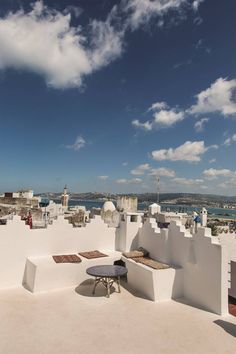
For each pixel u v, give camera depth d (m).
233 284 11.29
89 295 10.67
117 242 14.42
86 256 12.48
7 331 7.77
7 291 10.81
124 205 28.53
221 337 7.75
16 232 11.56
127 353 6.86
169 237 11.95
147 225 13.46
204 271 9.98
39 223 17.62
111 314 9.09
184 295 10.87
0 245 11.17
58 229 12.70
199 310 9.63
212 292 9.57
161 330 8.09
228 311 9.50
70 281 11.47
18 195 38.00
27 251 11.85
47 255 12.36
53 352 6.81
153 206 28.33
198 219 18.69
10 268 11.38
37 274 10.69
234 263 11.30
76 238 13.24
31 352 6.79
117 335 7.74
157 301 10.32
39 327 8.05
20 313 8.92
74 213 25.80
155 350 7.03
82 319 8.66
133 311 9.38
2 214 25.16
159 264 11.29
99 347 7.10
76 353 6.79
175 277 10.77
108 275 10.33
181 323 8.57
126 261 12.38
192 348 7.16
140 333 7.89
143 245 13.65
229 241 11.51
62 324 8.29
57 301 9.98
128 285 12.05
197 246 10.43
